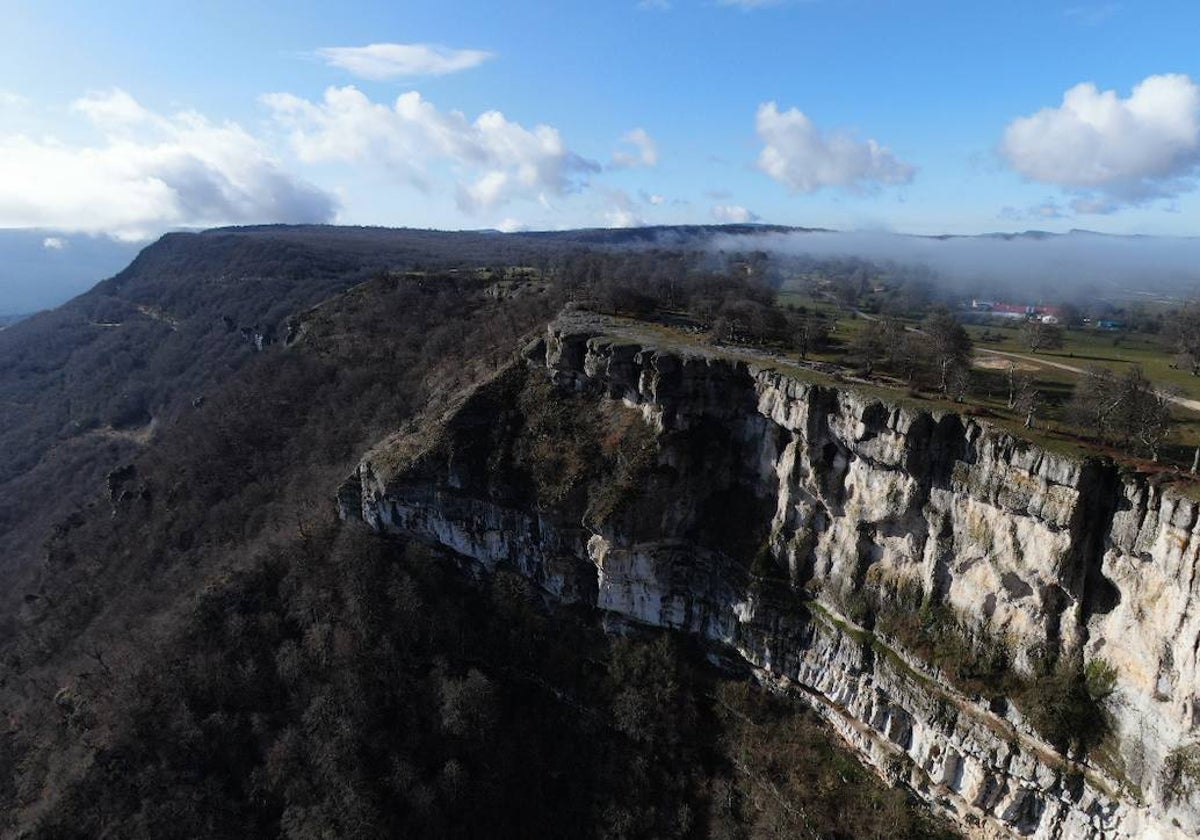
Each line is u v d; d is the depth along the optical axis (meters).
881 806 56.03
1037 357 80.94
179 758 64.38
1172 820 40.00
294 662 70.12
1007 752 49.03
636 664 70.25
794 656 64.62
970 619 53.00
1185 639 40.16
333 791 60.88
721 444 71.69
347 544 80.44
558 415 78.81
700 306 93.19
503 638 75.62
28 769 71.25
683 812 60.62
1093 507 45.59
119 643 82.88
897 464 55.34
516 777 65.81
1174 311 101.19
